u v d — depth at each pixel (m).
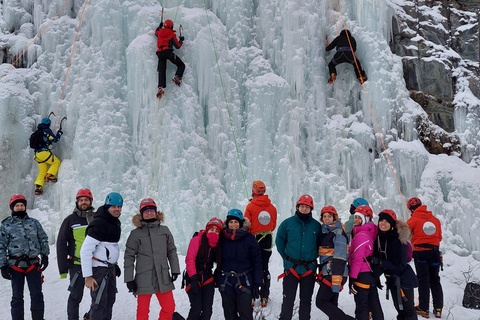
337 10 9.63
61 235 4.73
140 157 8.27
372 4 9.25
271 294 6.14
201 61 8.66
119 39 8.87
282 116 8.63
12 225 4.85
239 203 8.29
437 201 8.39
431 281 5.76
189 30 8.84
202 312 4.57
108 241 4.39
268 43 9.21
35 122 8.76
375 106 8.93
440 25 10.19
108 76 8.62
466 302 6.33
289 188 8.24
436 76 9.69
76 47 9.08
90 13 9.14
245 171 8.47
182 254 7.61
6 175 8.20
